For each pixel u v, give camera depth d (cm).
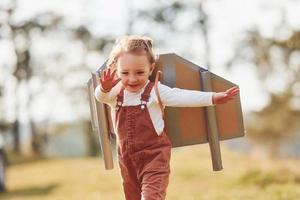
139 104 455
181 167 1543
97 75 499
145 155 456
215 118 502
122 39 457
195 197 1024
